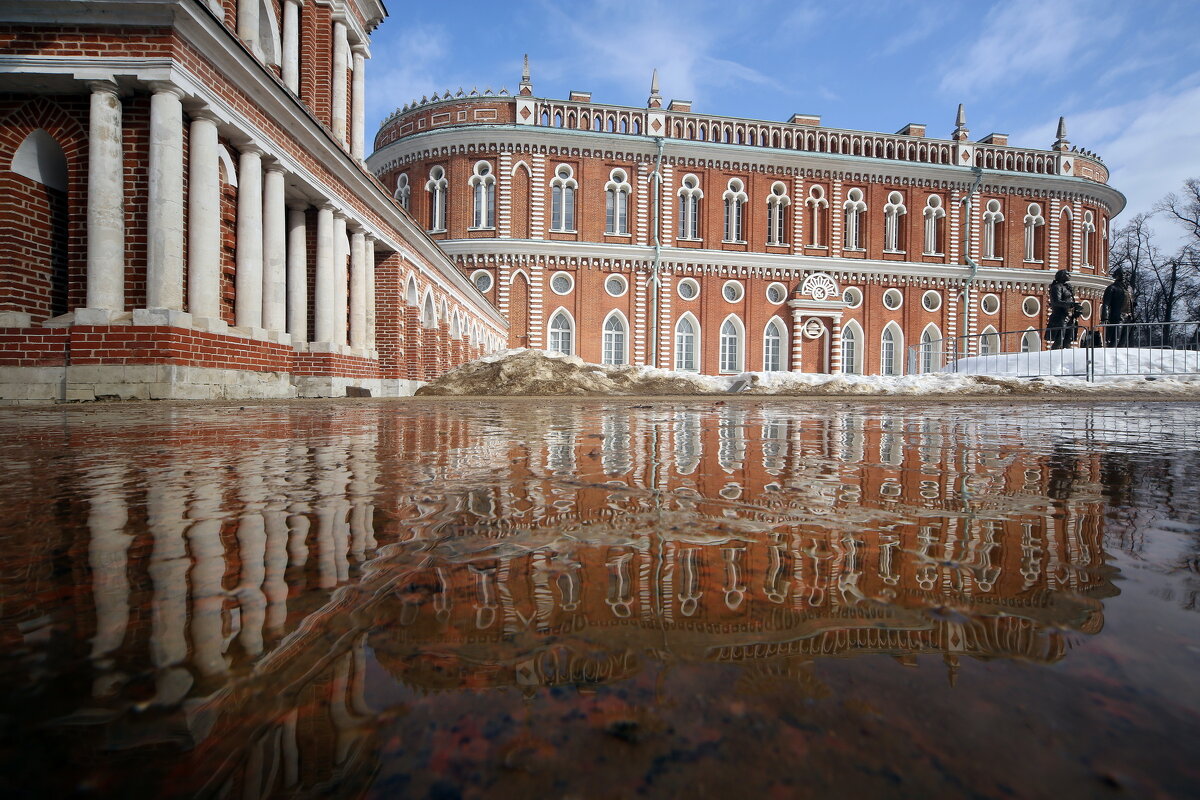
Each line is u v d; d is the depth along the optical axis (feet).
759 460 7.09
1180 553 2.91
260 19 36.50
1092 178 130.72
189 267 25.43
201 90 24.93
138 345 22.82
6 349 22.81
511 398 40.47
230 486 4.91
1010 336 123.85
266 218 31.27
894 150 122.01
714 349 112.98
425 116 111.75
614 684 1.49
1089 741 1.16
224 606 2.09
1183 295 135.64
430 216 109.40
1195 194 128.67
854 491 4.80
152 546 2.93
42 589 2.25
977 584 2.41
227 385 26.25
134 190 24.29
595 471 5.99
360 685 1.47
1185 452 8.35
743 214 115.55
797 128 118.01
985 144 125.59
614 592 2.29
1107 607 2.12
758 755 1.10
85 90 24.00
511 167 106.83
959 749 1.13
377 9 47.39
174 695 1.39
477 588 2.33
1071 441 10.21
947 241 121.90
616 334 111.24
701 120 115.44
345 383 37.81
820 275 115.75
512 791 0.95
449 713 1.32
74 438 9.43
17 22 22.93
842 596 2.25
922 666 1.59
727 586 2.38
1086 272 128.98
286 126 31.40
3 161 24.16
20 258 24.32
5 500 4.22
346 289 39.45
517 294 107.14
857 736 1.19
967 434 11.78
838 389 56.95
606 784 0.99
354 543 3.04
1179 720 1.28
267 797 0.92
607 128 112.37
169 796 0.95
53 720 1.24
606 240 110.63
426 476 5.56
